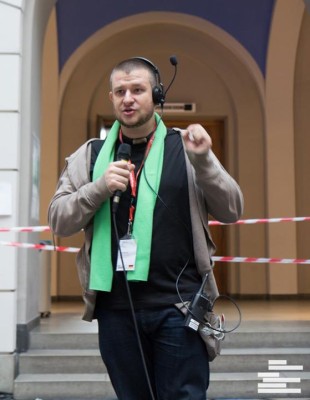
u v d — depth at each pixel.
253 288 10.50
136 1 10.17
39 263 6.70
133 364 2.25
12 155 5.53
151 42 10.77
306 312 8.05
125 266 2.16
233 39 10.40
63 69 10.41
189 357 2.18
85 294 2.27
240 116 10.70
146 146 2.33
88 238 2.29
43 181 10.30
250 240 10.58
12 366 5.29
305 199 10.51
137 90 2.25
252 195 10.61
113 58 10.80
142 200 2.21
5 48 5.64
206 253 2.24
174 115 10.89
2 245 5.44
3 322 5.38
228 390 5.16
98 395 5.15
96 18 10.18
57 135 10.42
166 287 2.20
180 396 2.17
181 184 2.25
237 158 10.70
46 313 7.46
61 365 5.47
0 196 5.50
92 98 10.80
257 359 5.54
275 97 10.41
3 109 5.57
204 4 10.19
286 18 9.83
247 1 9.94
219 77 10.87
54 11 9.76
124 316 2.22
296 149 10.54
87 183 2.30
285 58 10.23
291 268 10.36
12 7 5.69
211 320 2.26
